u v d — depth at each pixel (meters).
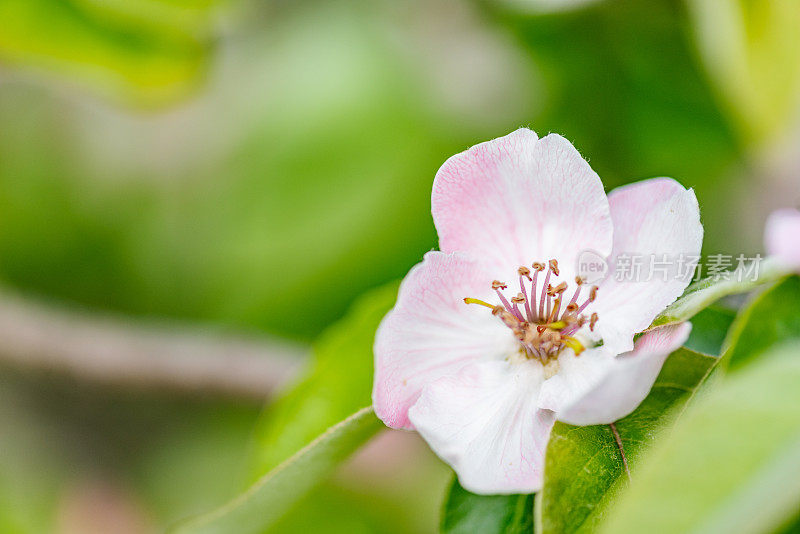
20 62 0.47
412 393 0.37
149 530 0.52
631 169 0.47
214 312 0.52
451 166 0.37
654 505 0.32
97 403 0.51
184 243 0.54
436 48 0.52
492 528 0.36
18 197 0.54
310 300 0.52
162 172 0.55
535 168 0.37
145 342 0.49
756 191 0.46
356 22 0.54
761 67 0.43
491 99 0.50
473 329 0.37
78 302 0.54
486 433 0.37
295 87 0.54
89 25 0.46
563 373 0.37
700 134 0.47
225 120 0.55
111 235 0.54
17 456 0.52
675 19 0.46
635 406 0.35
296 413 0.39
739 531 0.32
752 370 0.33
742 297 0.38
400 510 0.49
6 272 0.54
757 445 0.32
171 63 0.47
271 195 0.53
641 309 0.36
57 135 0.55
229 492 0.52
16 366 0.49
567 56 0.48
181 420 0.52
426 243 0.51
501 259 0.37
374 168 0.52
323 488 0.48
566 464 0.35
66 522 0.51
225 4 0.46
